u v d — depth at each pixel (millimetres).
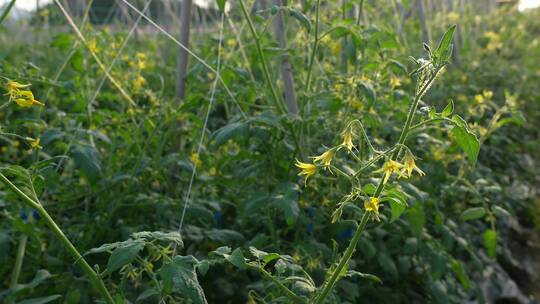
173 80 5777
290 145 3117
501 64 7805
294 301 2211
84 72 3891
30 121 3080
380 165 3371
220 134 2770
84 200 3303
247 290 3145
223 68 3623
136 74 3633
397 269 3539
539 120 8727
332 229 3014
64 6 5926
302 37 4023
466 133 1884
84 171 2734
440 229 3516
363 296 3285
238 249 1914
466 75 6531
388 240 3533
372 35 3424
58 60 6594
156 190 3611
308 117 3332
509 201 5301
